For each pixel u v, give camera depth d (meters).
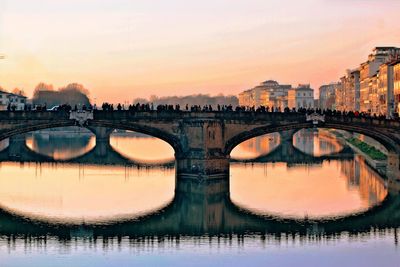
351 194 91.06
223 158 102.75
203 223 72.06
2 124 94.50
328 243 62.72
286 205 83.12
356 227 69.88
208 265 55.16
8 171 117.81
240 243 62.78
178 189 95.75
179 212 78.25
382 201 85.19
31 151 166.12
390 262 55.97
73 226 70.12
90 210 79.19
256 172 117.44
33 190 94.12
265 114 102.94
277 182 103.56
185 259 56.97
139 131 100.69
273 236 65.94
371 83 182.75
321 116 101.88
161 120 101.19
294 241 63.59
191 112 102.00
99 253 58.88
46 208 80.38
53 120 96.06
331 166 127.06
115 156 153.50
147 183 102.50
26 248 60.44
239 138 103.12
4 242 62.69
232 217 75.44
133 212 78.44
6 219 73.31
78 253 58.78
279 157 148.38
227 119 102.50
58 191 93.50
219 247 61.25
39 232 67.12
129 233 67.19
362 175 112.31
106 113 98.38
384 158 124.62
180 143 102.44
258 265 55.19
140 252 59.25
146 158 149.25
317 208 80.75
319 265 55.16
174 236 65.88
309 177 109.94
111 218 74.75
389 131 102.31
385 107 157.12
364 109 198.12
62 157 148.62
